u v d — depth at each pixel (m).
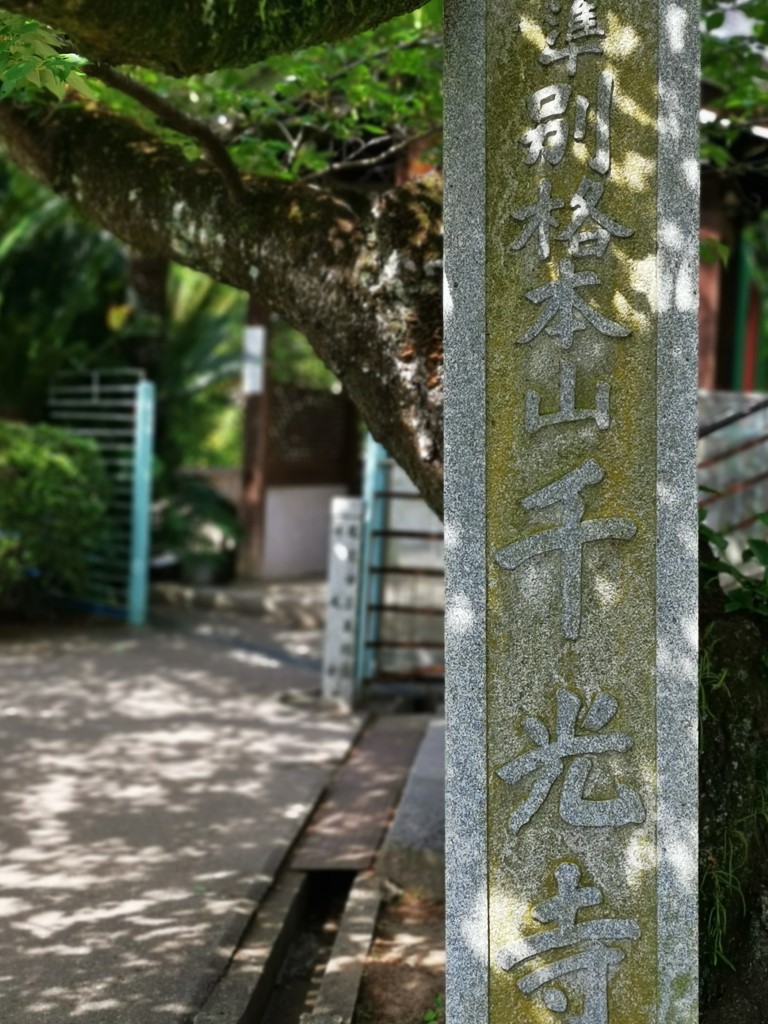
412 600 7.38
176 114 3.34
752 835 3.03
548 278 2.58
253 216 3.66
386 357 3.33
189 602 10.42
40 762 5.55
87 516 9.02
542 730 2.58
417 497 7.27
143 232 3.97
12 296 10.20
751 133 5.62
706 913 2.93
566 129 2.56
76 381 10.50
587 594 2.56
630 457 2.54
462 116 2.63
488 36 2.62
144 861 4.27
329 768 5.61
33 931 3.62
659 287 2.51
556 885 2.57
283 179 4.03
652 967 2.53
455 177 2.64
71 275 10.34
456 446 2.64
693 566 2.50
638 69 2.52
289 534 11.79
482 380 2.62
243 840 4.53
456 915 2.63
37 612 9.61
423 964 3.67
